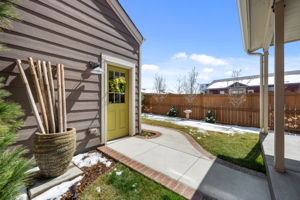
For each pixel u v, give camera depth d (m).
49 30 2.29
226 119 6.77
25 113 2.04
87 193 1.63
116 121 3.68
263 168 2.21
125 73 3.87
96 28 3.00
